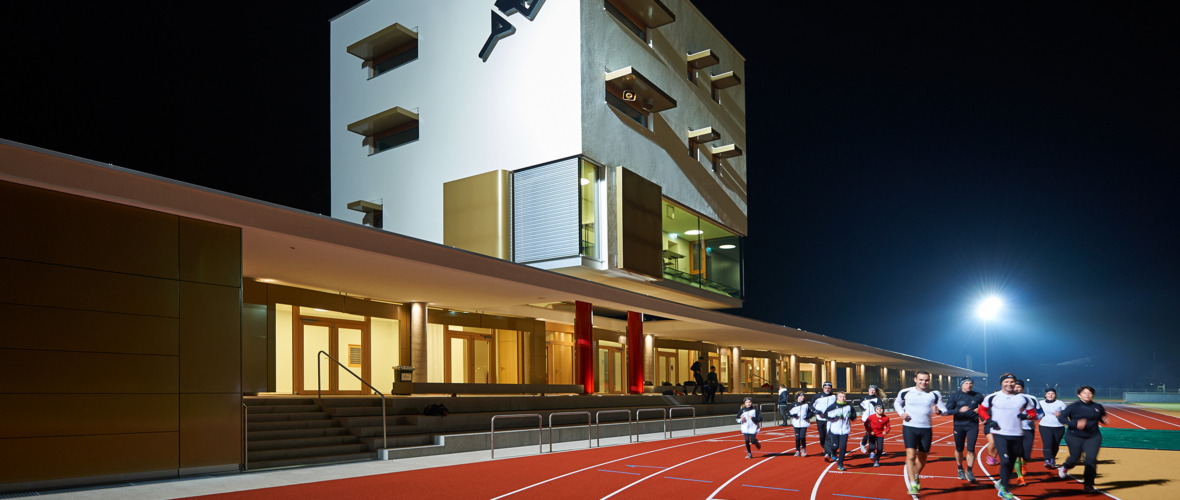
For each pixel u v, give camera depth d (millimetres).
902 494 10828
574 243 28703
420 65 34312
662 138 34906
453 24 33406
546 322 32906
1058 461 14883
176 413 11992
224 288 12938
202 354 12484
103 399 11070
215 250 12875
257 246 15172
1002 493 10391
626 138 31906
